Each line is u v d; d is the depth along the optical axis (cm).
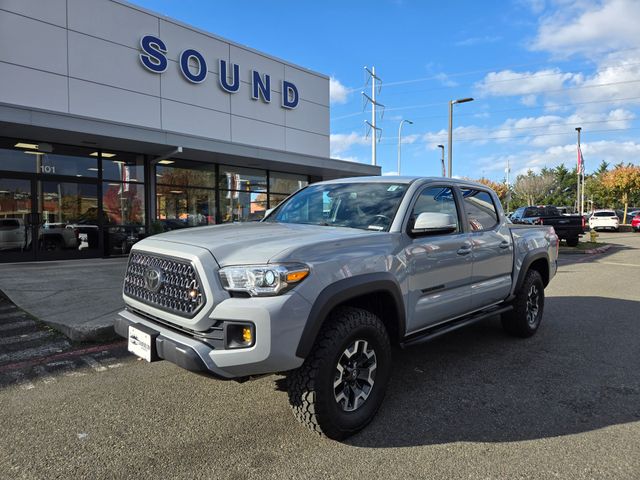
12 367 450
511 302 540
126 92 1366
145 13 1408
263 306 268
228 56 1642
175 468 275
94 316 597
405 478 267
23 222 1190
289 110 1872
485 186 517
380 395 336
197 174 1561
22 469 273
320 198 446
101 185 1323
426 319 389
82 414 347
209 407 361
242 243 303
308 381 291
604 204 5619
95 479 263
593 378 429
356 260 316
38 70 1191
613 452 297
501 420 342
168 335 300
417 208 395
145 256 340
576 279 1065
